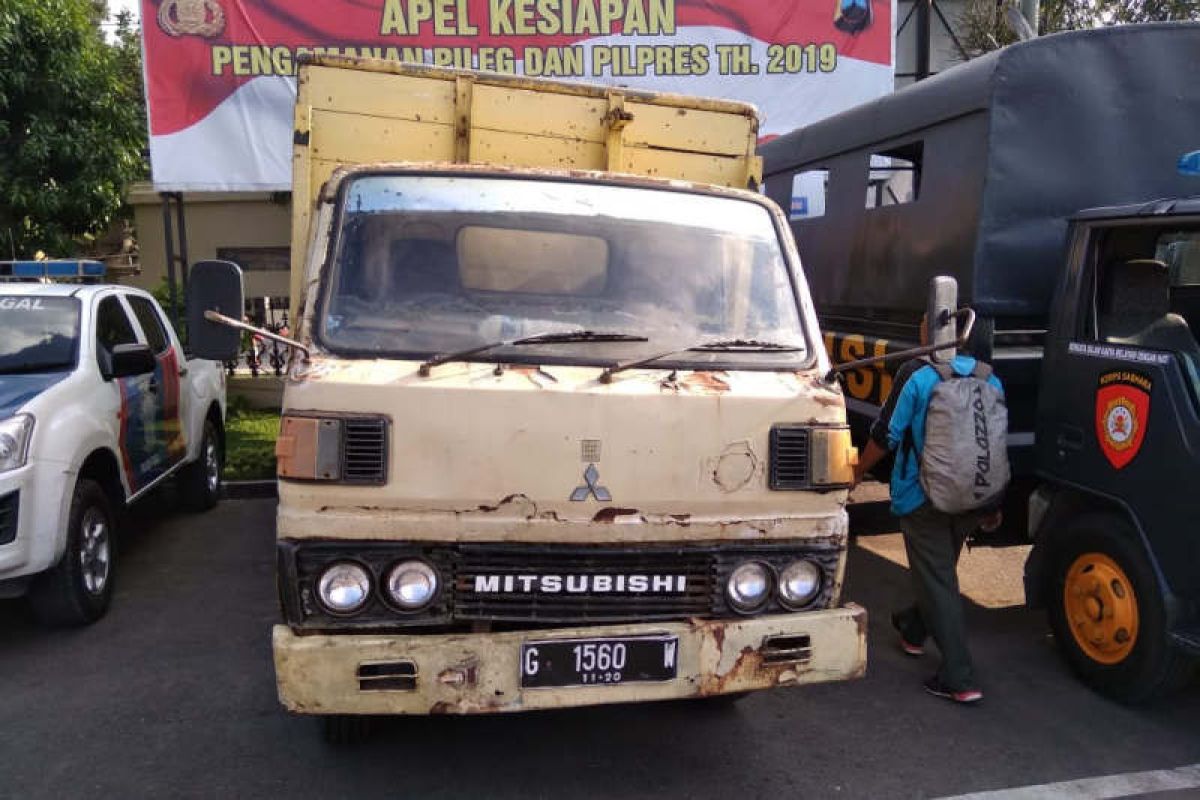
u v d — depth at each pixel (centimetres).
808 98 1045
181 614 516
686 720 396
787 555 316
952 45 1352
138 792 335
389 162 367
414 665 281
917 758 368
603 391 296
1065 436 440
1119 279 431
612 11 1012
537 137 407
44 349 517
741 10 1025
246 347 1162
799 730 390
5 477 427
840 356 638
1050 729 394
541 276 338
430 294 325
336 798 332
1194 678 447
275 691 418
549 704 288
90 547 499
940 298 364
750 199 374
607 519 297
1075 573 437
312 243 331
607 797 336
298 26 992
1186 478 373
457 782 344
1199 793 344
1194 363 382
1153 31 504
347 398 284
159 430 620
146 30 984
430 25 1000
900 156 634
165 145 1002
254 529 692
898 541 687
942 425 396
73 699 409
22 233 1095
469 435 288
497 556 296
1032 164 494
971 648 484
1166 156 510
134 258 1664
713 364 323
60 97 1071
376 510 287
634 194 359
